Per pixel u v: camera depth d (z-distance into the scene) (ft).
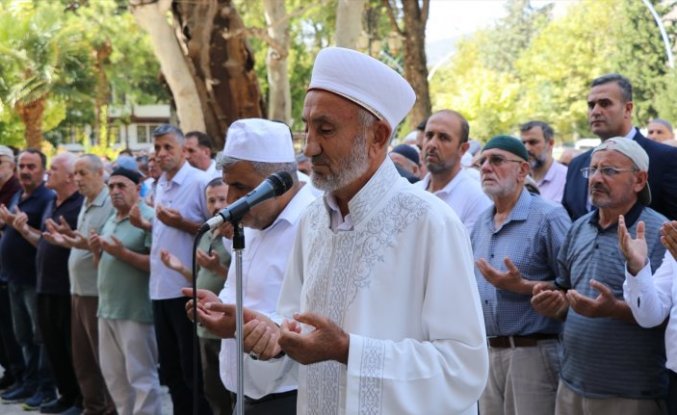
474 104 122.11
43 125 80.28
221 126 37.93
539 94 159.43
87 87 81.25
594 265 13.75
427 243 8.68
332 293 9.02
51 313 24.53
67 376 24.91
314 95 8.87
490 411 15.93
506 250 15.78
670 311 12.98
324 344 8.21
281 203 13.25
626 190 13.52
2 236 27.58
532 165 24.66
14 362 28.35
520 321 15.26
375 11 60.75
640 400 13.20
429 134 18.57
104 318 21.40
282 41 46.60
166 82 40.83
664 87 118.93
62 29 75.97
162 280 20.18
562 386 14.14
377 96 8.82
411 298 8.73
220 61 37.55
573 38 152.56
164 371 20.58
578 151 31.30
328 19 71.77
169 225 20.07
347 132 8.77
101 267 21.38
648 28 124.26
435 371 8.32
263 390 12.01
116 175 21.77
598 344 13.37
